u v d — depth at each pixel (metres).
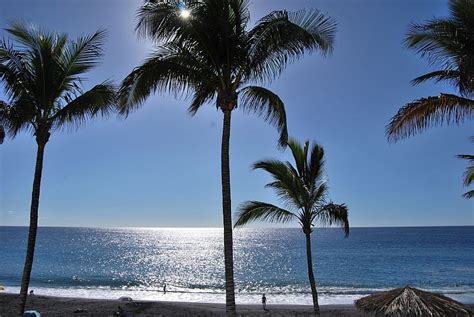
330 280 49.66
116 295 37.41
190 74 9.93
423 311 10.64
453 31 8.64
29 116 11.81
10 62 11.29
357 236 181.62
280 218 15.73
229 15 9.93
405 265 65.31
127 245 127.00
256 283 47.72
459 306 11.01
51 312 24.34
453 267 61.91
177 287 45.03
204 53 10.00
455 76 9.32
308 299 34.03
